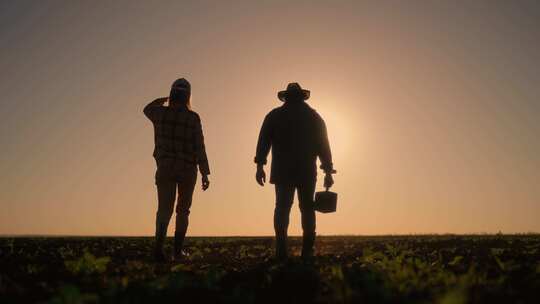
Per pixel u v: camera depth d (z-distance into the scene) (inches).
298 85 309.3
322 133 304.8
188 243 538.0
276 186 298.5
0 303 160.7
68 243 478.3
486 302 152.6
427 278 192.9
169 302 153.2
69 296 148.5
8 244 436.1
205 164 313.1
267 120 305.3
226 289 181.5
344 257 316.2
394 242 512.7
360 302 147.9
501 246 426.0
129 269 244.7
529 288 174.6
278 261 274.2
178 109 305.7
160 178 298.7
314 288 180.7
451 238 612.4
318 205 303.6
